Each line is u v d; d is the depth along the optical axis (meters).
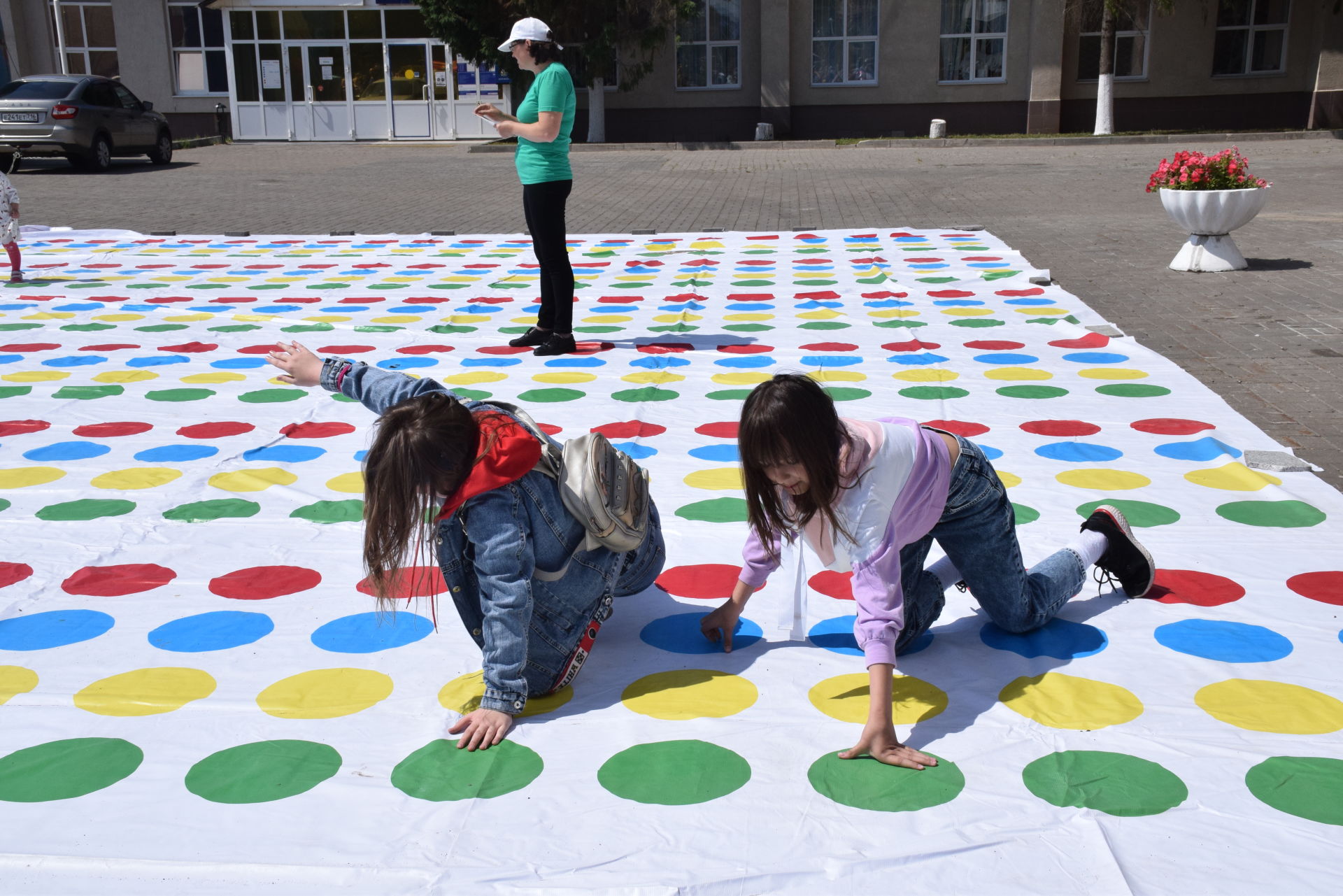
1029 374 5.85
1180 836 2.16
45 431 5.09
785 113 27.55
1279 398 5.41
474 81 26.97
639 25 25.05
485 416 2.64
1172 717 2.59
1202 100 27.47
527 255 10.68
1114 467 4.37
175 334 7.22
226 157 23.52
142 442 4.91
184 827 2.24
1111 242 10.60
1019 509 3.96
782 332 7.07
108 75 28.86
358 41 26.80
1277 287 8.12
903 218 13.01
